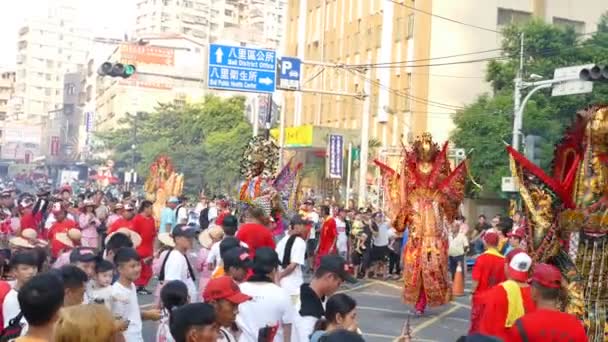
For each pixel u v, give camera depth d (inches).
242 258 299.9
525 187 373.7
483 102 1391.5
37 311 194.1
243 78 1134.4
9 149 5246.1
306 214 922.1
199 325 195.0
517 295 287.7
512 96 1331.2
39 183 3319.4
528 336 233.1
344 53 1956.2
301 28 2228.1
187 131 2518.5
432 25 1590.8
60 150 4879.4
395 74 1690.5
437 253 589.0
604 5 1711.4
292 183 621.6
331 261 270.1
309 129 1684.3
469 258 987.9
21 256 282.8
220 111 2484.0
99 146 3383.4
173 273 392.8
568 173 368.2
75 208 879.7
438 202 591.5
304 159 1887.3
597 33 1406.3
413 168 592.4
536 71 1343.5
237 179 2282.2
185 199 1283.2
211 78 1123.9
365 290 791.1
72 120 4928.6
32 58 6269.7
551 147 1186.0
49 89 6318.9
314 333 240.8
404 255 607.5
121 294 287.1
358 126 1847.9
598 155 359.3
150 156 2511.1
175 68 3836.1
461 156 1206.9
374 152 1628.9
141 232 654.5
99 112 4315.9
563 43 1379.2
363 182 1198.9
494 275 384.8
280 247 431.5
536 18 1453.0
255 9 5374.0
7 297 263.1
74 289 251.1
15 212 799.7
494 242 392.2
